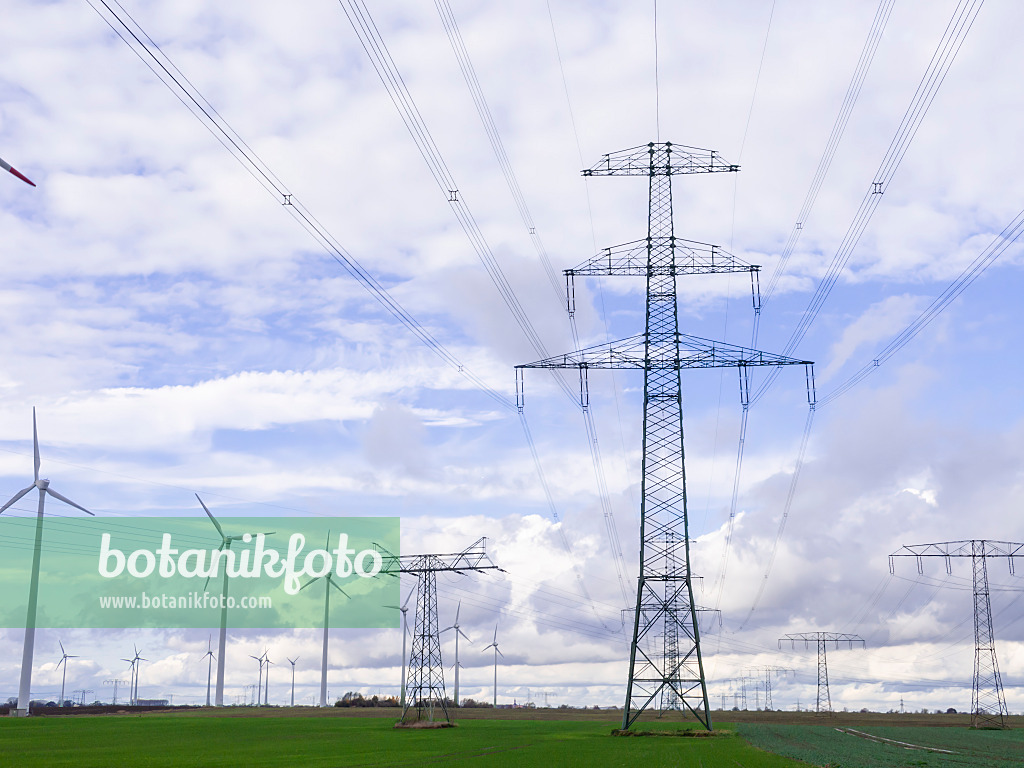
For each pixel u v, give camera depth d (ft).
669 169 294.46
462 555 365.40
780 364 278.87
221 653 542.98
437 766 178.40
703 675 288.71
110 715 494.18
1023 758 210.79
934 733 344.28
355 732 331.36
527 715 556.92
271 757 206.39
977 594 428.15
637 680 291.58
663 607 286.66
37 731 317.01
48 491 424.05
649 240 292.81
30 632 425.28
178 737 289.53
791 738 286.05
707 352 280.92
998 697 419.13
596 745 249.14
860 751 224.74
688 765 176.14
